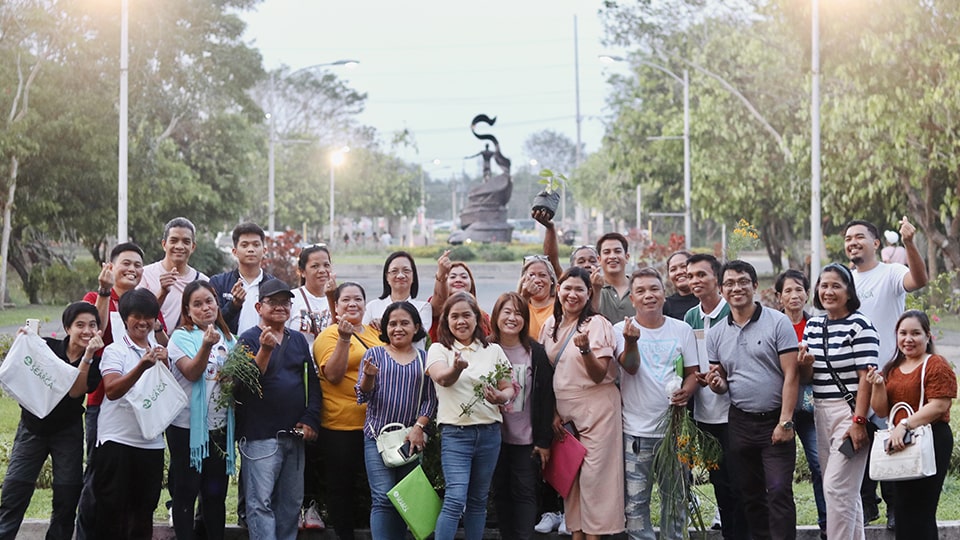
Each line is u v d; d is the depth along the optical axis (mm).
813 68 24203
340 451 8070
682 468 7707
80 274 34562
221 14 41594
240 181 43625
